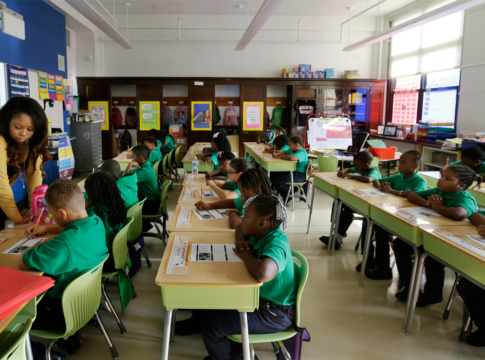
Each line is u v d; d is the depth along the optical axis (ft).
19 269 5.13
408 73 27.55
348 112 30.07
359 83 29.66
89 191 6.98
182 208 8.36
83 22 25.79
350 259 11.39
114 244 6.77
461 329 7.57
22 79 17.84
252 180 6.58
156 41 30.17
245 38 22.31
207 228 6.92
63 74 23.06
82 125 24.56
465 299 6.86
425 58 25.68
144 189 11.66
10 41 16.92
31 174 7.61
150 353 6.75
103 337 7.19
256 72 31.01
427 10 25.02
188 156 18.02
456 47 22.84
